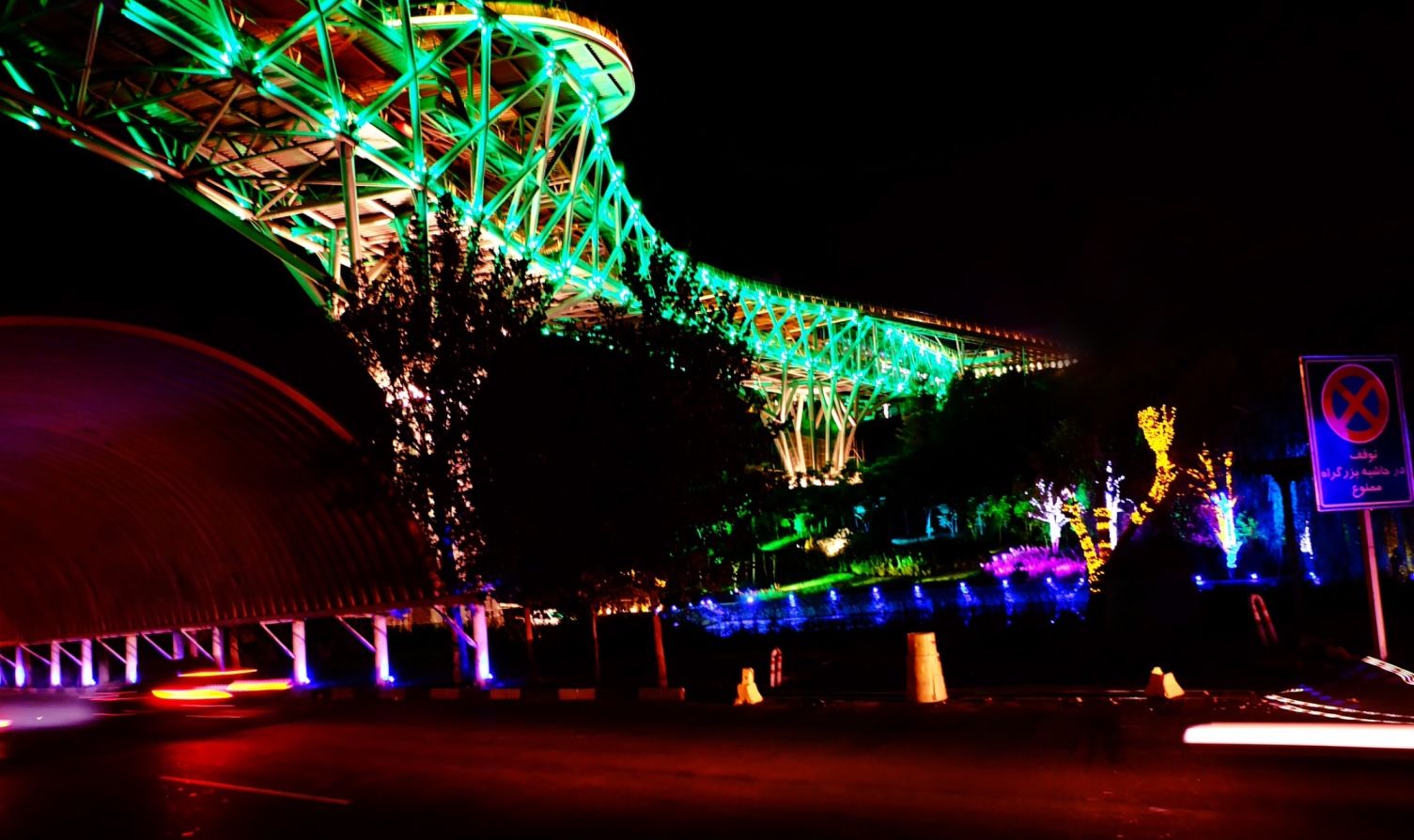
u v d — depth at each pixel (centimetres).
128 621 3822
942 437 6506
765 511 2428
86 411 2725
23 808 1245
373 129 4081
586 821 981
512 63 4753
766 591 5503
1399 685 1418
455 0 4097
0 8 3120
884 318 11056
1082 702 1544
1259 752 1072
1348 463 1519
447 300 2481
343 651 4069
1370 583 1563
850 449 11119
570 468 2202
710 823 937
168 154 3856
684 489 2172
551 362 2325
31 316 2048
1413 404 2175
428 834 973
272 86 3400
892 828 873
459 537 2430
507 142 5194
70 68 3328
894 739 1329
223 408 2716
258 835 1014
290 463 2844
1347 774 951
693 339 2244
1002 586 4309
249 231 3681
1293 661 1719
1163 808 873
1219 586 2969
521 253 4738
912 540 6462
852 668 2378
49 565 3919
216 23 3262
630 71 5059
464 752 1484
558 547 2244
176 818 1121
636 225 6119
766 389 11081
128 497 3341
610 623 3684
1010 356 11194
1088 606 2909
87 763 1625
